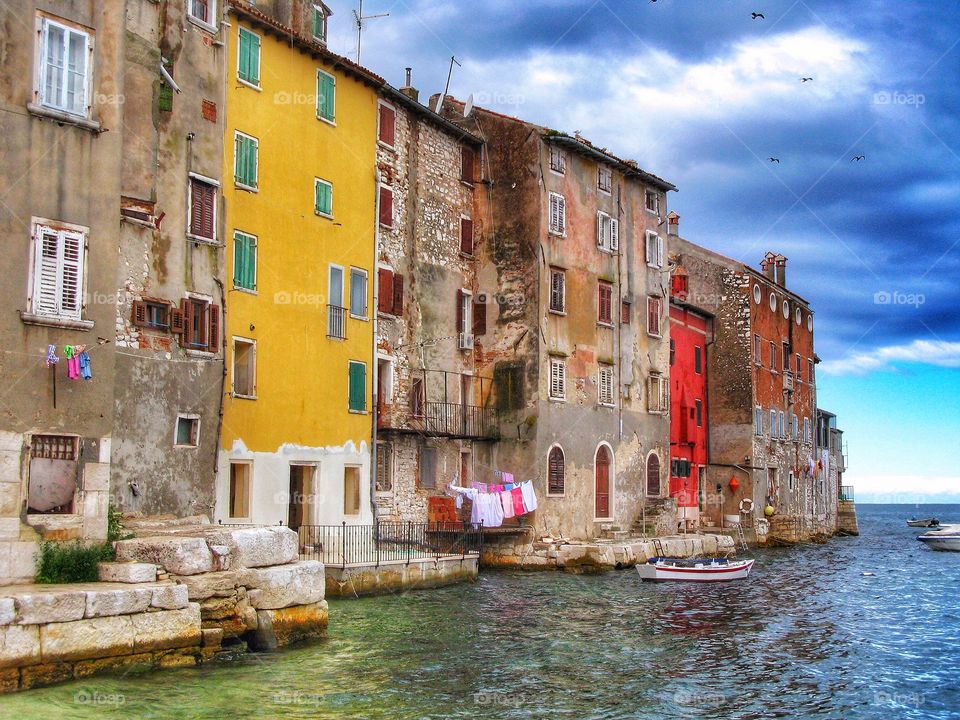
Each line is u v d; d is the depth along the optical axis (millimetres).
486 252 41875
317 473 31188
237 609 19234
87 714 14906
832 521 81312
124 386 24375
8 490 17172
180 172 26781
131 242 25031
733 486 56750
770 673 21016
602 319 44656
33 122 18078
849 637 25734
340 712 16297
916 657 23359
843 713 18156
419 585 30141
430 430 36156
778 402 62969
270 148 30266
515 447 40219
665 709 17766
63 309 18219
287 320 30406
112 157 19156
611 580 35844
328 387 31953
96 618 16391
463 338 40250
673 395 53000
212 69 28234
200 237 27281
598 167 45125
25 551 17266
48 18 18406
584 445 42781
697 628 26016
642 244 48312
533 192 41156
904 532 102000
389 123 36344
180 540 18781
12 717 14391
